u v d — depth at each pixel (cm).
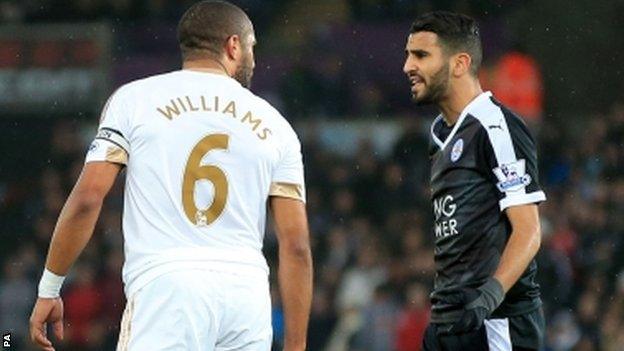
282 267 1886
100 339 5222
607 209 5472
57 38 6412
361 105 6431
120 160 1834
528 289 2089
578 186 5862
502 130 2061
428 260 5269
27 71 6394
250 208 1856
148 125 1842
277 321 5066
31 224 5994
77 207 1808
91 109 6391
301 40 7094
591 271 5169
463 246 2080
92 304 5253
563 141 6097
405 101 6444
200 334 1805
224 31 1908
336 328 5188
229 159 1852
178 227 1828
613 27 6925
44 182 6153
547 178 6000
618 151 6022
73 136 6359
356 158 6091
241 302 1827
